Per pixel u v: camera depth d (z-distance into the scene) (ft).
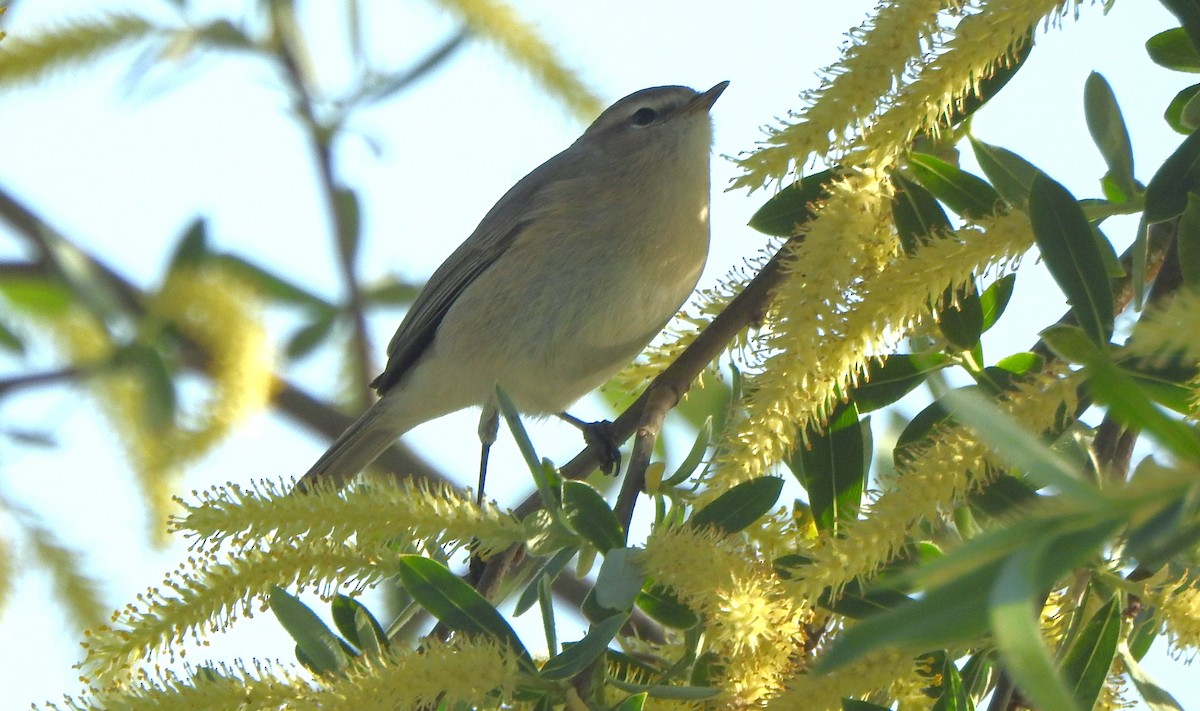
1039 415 15.43
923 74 17.44
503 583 21.53
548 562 18.13
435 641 15.92
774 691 16.06
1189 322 9.04
